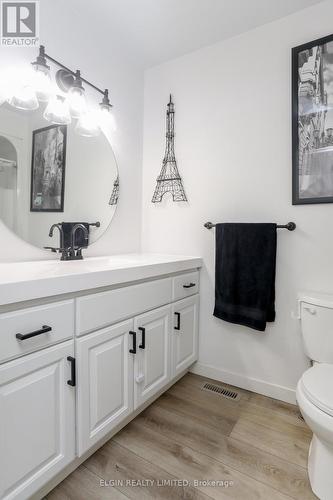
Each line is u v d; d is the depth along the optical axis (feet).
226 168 6.03
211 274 6.31
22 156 4.62
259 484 3.68
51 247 5.07
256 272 5.47
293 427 4.79
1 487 2.82
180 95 6.57
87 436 3.74
